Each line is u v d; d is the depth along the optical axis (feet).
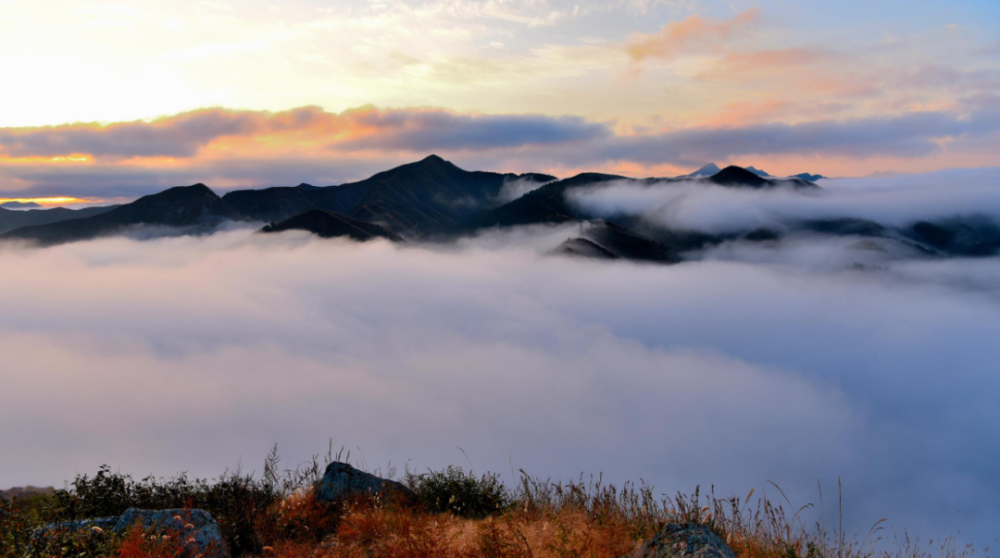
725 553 14.33
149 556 15.97
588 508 21.63
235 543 21.04
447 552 17.08
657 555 14.82
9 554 17.22
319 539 22.07
